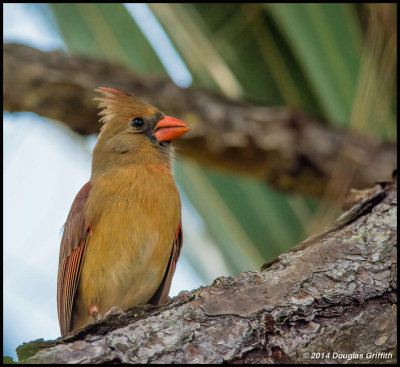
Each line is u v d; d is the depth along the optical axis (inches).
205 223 384.8
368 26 363.9
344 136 403.2
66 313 330.3
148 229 329.1
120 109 381.1
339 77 373.4
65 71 415.8
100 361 198.4
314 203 408.8
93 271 327.6
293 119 409.4
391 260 232.5
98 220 330.0
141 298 340.2
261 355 209.0
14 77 412.2
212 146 407.2
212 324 213.3
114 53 424.2
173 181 355.9
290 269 232.8
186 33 401.7
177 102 413.7
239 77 415.2
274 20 394.0
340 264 233.0
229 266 367.9
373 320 218.7
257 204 388.2
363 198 280.2
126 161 358.9
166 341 207.3
